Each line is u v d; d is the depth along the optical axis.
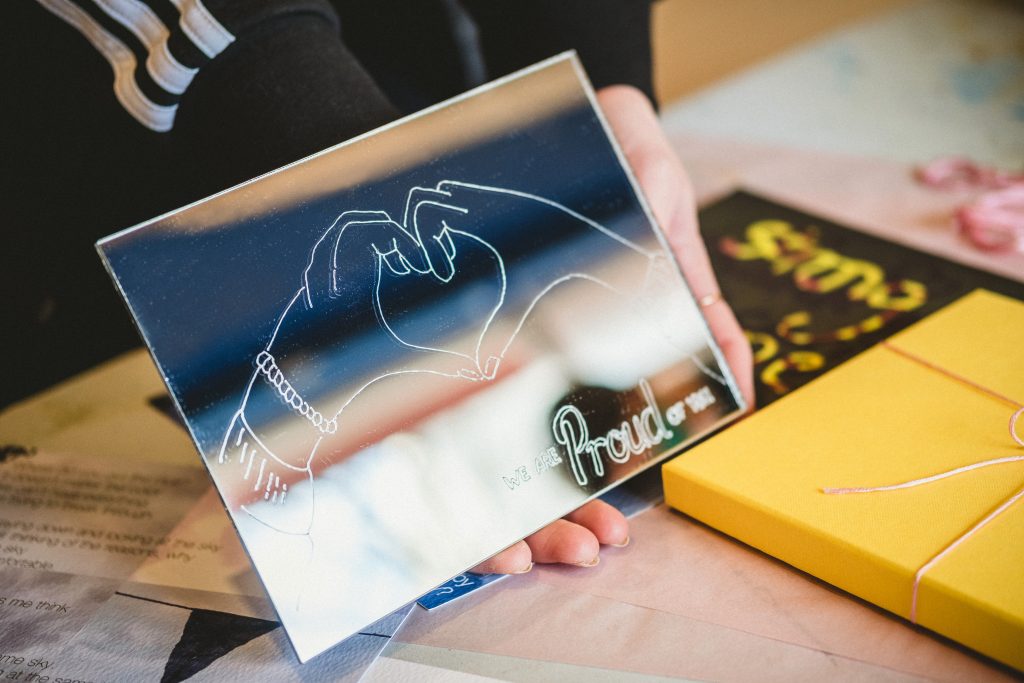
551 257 0.54
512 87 0.56
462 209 0.53
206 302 0.48
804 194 0.87
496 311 0.53
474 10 0.80
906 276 0.72
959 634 0.43
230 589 0.55
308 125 0.56
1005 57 1.05
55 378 0.94
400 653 0.48
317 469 0.48
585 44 0.78
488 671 0.47
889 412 0.54
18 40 0.58
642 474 0.59
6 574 0.58
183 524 0.61
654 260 0.56
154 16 0.53
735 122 1.05
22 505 0.65
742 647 0.46
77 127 0.62
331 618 0.47
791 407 0.56
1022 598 0.41
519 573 0.51
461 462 0.50
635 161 0.66
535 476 0.51
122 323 0.96
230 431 0.47
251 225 0.50
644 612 0.49
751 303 0.73
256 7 0.54
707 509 0.52
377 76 0.84
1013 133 0.90
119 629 0.53
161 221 0.49
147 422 0.73
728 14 1.62
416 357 0.51
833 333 0.68
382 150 0.53
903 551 0.45
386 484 0.49
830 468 0.51
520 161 0.55
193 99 0.56
